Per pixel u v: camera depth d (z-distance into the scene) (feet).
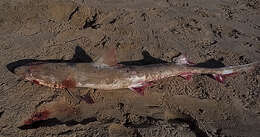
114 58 7.70
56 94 7.34
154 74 7.70
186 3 10.07
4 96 7.16
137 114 7.26
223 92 7.73
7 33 8.32
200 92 7.69
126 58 8.13
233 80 7.98
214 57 8.44
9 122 6.84
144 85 7.66
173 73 7.82
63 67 7.44
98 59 7.64
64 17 9.14
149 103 7.45
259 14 10.11
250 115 7.45
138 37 8.56
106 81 7.45
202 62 8.29
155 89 7.65
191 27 9.14
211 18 9.60
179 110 7.43
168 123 7.14
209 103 7.54
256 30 9.45
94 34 8.50
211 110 7.45
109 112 7.25
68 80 7.35
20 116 6.94
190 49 8.51
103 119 7.15
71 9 9.23
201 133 7.15
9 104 7.07
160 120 7.18
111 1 9.64
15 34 8.32
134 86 7.62
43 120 7.09
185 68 7.88
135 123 7.15
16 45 8.05
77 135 6.77
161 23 9.08
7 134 6.70
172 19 9.27
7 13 8.82
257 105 7.60
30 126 6.99
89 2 9.43
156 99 7.52
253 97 7.72
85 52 8.10
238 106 7.55
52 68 7.42
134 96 7.52
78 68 7.45
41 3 9.15
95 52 8.13
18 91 7.27
